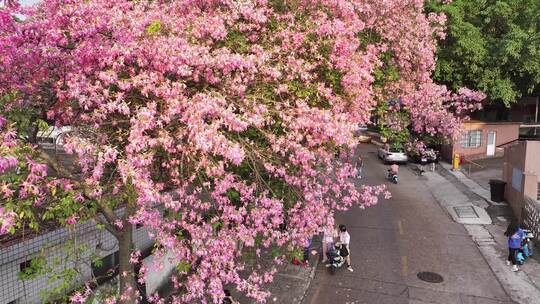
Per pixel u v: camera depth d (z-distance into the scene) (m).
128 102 6.63
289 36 9.10
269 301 11.77
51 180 6.02
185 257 7.32
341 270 13.77
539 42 25.53
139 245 10.92
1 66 6.05
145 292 10.52
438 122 19.73
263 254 13.59
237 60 6.72
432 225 18.06
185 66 6.36
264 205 7.79
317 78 9.63
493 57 27.44
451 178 26.91
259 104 7.18
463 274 13.38
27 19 6.30
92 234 9.12
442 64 28.08
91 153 6.05
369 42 14.34
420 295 12.09
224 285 12.20
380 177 27.58
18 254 7.43
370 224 18.14
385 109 15.85
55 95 6.71
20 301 7.62
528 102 37.12
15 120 6.01
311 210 8.71
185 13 8.22
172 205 6.64
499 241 16.20
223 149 5.93
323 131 7.38
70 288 8.60
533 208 16.47
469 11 28.83
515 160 19.70
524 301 11.70
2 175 5.57
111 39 6.34
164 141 5.95
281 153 7.77
